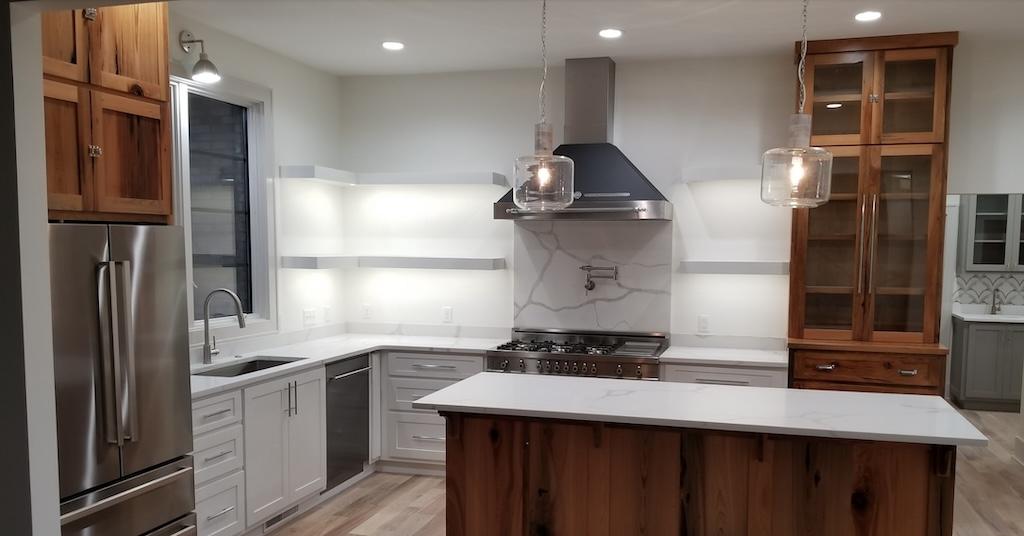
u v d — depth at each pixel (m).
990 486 4.29
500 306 4.97
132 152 2.67
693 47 4.23
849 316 4.13
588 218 4.23
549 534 2.66
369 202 5.20
